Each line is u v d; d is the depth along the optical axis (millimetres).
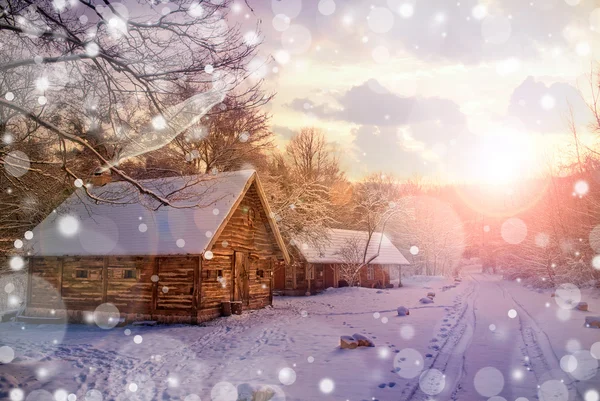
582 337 12258
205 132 7812
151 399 7773
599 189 27594
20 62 6062
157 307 18219
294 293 33469
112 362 10836
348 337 12031
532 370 8875
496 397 7160
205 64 6895
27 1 6113
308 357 10867
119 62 6684
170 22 6680
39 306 20312
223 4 6457
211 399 7613
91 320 19094
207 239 17625
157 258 18469
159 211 19859
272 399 7355
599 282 27391
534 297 27047
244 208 21297
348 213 48344
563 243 31734
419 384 8102
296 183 33562
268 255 23234
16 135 9617
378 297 29328
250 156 30469
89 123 7625
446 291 34812
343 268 37781
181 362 10820
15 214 18672
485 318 17500
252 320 18391
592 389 7359
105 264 19188
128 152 7426
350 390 7816
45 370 9930
